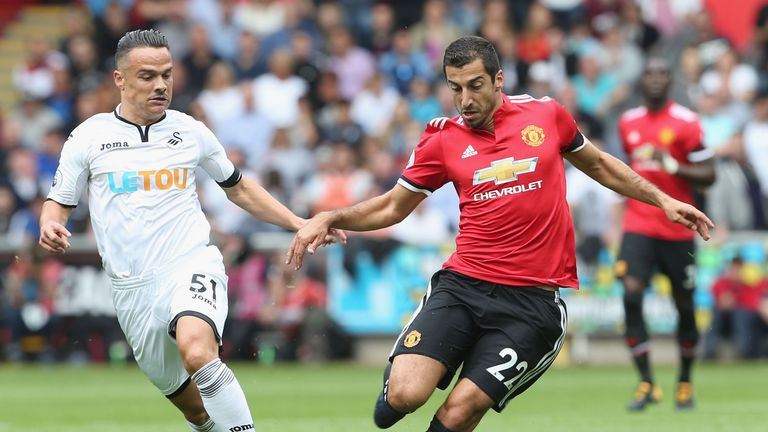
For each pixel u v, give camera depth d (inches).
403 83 2886.3
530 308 874.1
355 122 2733.8
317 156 2659.9
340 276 2381.9
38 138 2874.0
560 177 884.6
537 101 893.2
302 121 2726.4
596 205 2384.4
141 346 936.3
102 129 924.6
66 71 2967.5
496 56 869.2
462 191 892.0
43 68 3016.7
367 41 3048.7
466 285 885.2
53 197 928.9
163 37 924.0
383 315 2379.4
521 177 872.3
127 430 1326.3
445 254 2377.0
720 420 1346.0
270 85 2812.5
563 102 2684.5
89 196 932.6
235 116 2763.3
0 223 2551.7
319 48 2987.2
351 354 2390.5
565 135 893.2
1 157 2674.7
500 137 875.4
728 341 2365.9
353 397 1720.0
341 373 2167.8
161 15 3070.9
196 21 3038.9
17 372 2233.0
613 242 2370.8
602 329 2372.0
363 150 2642.7
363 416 1448.1
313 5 3139.8
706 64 2832.2
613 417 1393.9
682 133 1510.8
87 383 1996.8
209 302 895.1
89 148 920.9
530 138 876.6
